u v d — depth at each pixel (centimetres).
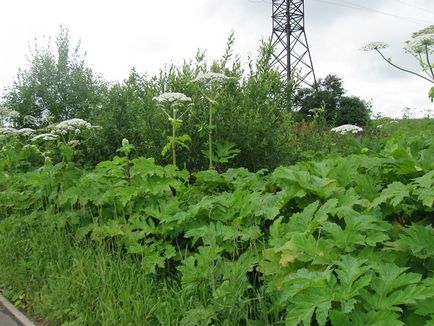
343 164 410
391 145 471
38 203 625
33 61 1208
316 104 2161
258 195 395
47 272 477
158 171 481
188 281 353
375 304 241
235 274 316
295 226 334
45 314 420
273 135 686
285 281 262
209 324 313
